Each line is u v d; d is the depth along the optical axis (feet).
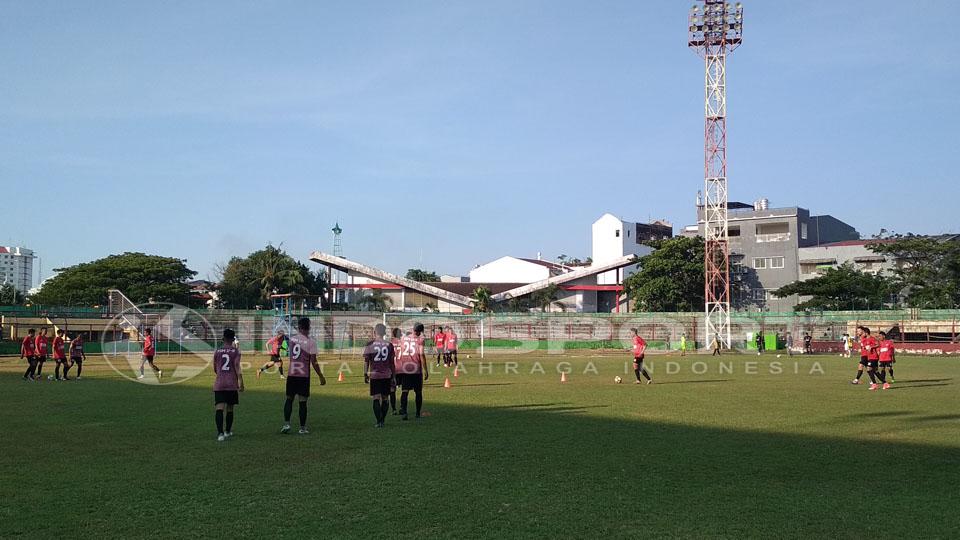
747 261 279.08
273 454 39.29
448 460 37.47
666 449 40.81
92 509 27.89
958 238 246.06
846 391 79.36
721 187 215.72
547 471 34.76
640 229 364.38
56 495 30.07
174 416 56.18
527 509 27.86
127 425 50.98
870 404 65.21
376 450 40.50
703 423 51.83
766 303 274.77
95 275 256.52
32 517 26.78
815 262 267.59
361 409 61.21
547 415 56.70
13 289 326.03
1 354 162.40
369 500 29.19
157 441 43.83
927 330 191.21
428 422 52.54
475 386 85.66
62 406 63.41
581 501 29.09
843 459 37.88
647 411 59.36
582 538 24.36
